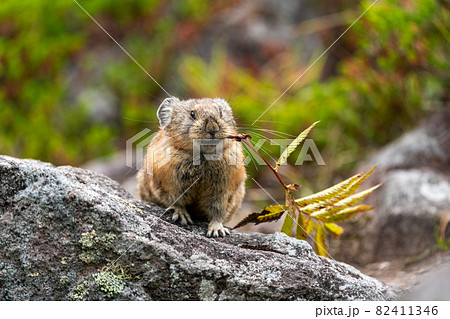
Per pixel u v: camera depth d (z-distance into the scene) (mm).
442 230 7492
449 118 9508
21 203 4734
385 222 8008
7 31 14008
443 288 5320
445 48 9461
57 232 4707
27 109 13141
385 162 9383
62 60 14102
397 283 6324
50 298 4621
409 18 9430
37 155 12312
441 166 8930
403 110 10141
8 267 4660
